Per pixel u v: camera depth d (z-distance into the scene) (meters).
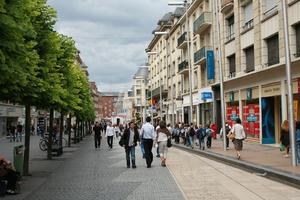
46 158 22.61
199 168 16.91
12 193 10.92
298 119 23.70
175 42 62.91
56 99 14.70
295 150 15.92
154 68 82.94
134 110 122.00
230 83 35.12
